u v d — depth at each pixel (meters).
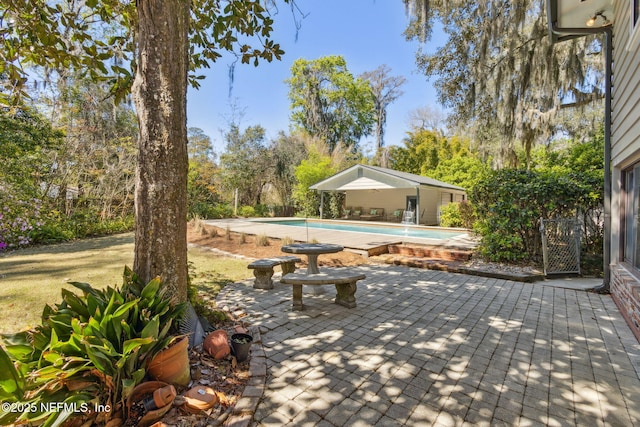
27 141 7.54
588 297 4.28
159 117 2.39
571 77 6.89
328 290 4.61
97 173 11.09
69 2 3.80
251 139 19.91
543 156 10.53
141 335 1.80
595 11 4.41
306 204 19.28
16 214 7.76
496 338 2.98
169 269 2.47
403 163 23.52
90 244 8.39
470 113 8.69
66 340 1.73
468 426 1.79
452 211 13.47
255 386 2.14
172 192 2.46
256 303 3.98
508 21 6.99
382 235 10.02
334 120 26.25
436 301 4.09
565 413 1.92
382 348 2.76
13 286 4.34
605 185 4.52
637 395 2.10
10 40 3.31
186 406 1.82
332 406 1.96
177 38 2.46
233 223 13.79
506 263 6.06
